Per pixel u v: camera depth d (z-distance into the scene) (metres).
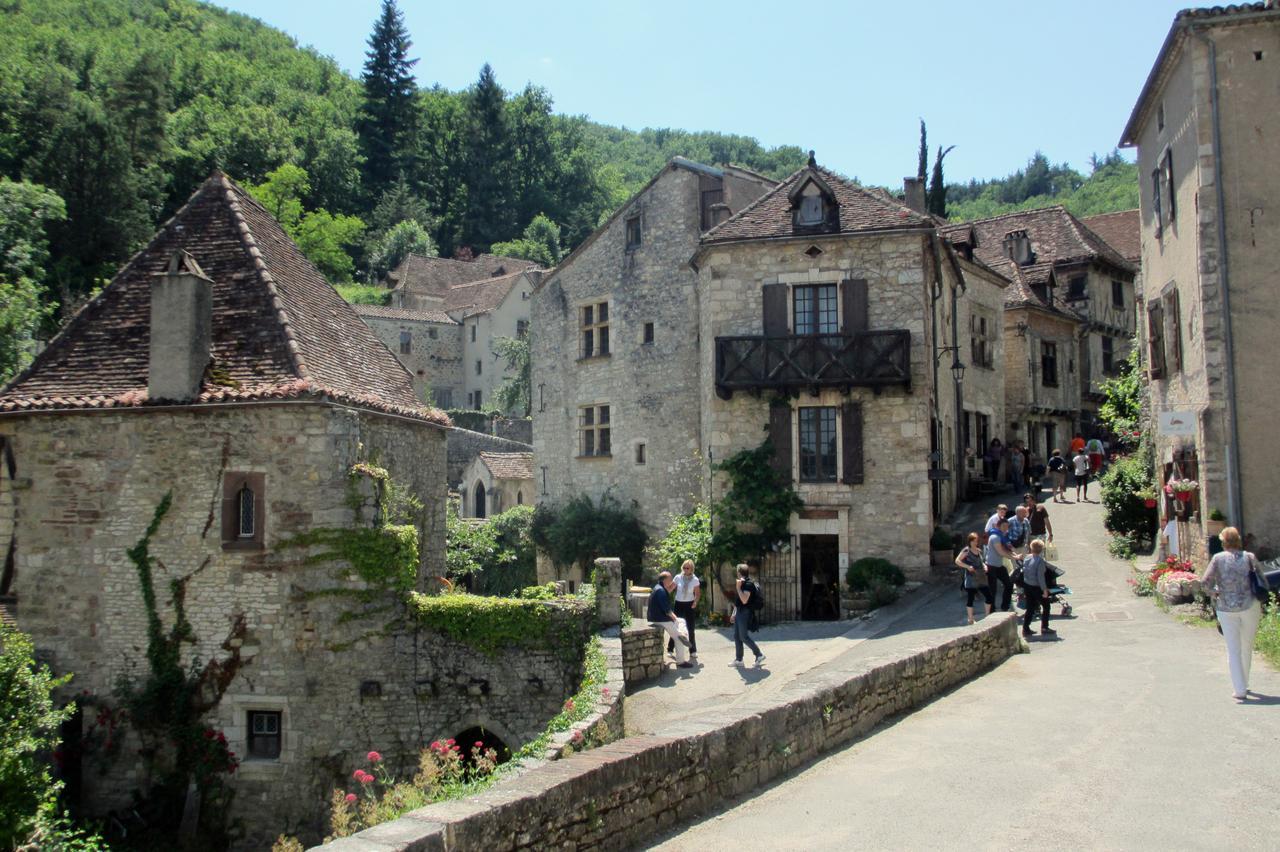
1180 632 14.70
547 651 15.63
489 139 97.81
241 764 15.48
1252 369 16.61
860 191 23.36
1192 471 17.73
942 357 26.38
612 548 28.56
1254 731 9.01
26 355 31.25
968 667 12.27
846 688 9.47
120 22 109.38
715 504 22.95
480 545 33.34
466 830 5.42
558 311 32.16
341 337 19.11
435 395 68.19
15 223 38.81
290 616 15.60
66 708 14.31
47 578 16.22
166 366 16.05
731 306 23.23
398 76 95.75
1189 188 17.94
